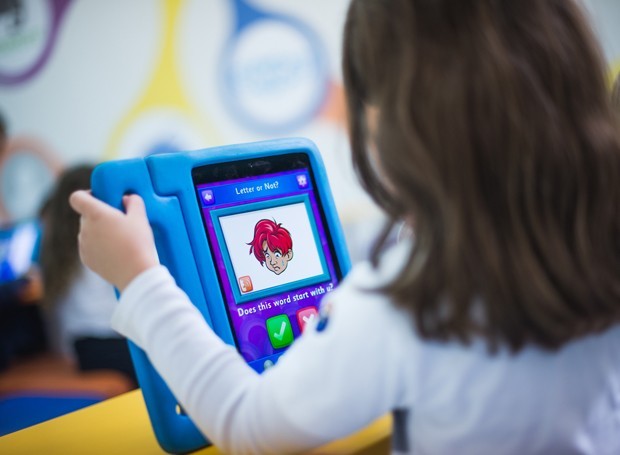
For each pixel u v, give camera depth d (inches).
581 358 20.9
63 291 86.0
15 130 156.3
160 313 22.5
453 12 19.5
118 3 153.4
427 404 19.9
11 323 126.4
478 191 19.0
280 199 32.3
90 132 156.0
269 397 20.4
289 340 30.5
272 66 162.4
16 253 134.0
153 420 25.6
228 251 29.8
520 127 18.9
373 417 20.1
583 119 20.1
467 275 18.9
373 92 21.3
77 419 31.3
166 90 156.4
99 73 154.6
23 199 156.6
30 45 154.6
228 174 30.9
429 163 19.1
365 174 23.1
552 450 20.3
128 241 23.7
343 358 19.4
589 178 20.0
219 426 21.2
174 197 28.1
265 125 163.8
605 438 21.3
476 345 19.6
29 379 108.7
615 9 144.3
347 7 22.2
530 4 20.1
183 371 21.8
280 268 31.3
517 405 19.8
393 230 22.7
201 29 156.6
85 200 24.6
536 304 19.0
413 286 19.1
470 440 19.8
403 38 19.8
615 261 20.7
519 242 19.1
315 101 166.7
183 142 158.1
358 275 21.4
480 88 18.8
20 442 28.8
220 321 28.3
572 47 20.3
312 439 19.9
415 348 19.4
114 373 86.6
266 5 160.4
